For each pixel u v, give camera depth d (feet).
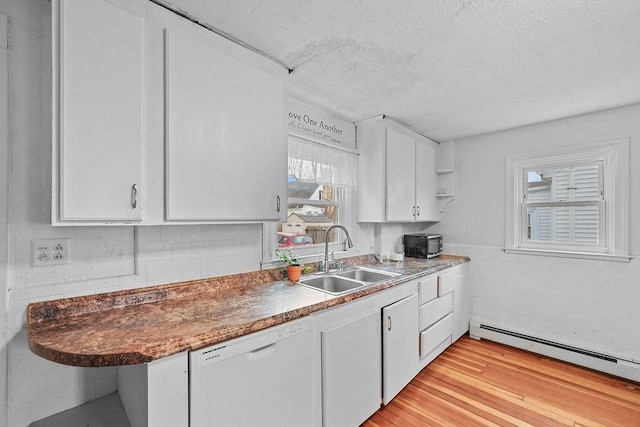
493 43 5.06
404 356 7.15
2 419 3.79
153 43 4.19
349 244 8.04
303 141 7.56
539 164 9.48
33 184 4.00
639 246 7.77
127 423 3.94
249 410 4.00
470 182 10.87
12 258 3.85
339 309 5.47
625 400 6.81
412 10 4.26
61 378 4.21
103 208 3.76
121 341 3.35
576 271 8.68
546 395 7.02
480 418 6.22
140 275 4.95
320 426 5.12
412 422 6.11
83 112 3.60
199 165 4.60
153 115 4.18
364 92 7.08
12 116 3.85
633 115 7.82
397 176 9.22
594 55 5.41
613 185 8.14
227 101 4.95
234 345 3.84
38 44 4.03
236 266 6.25
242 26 4.70
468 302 10.69
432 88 6.84
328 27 4.70
